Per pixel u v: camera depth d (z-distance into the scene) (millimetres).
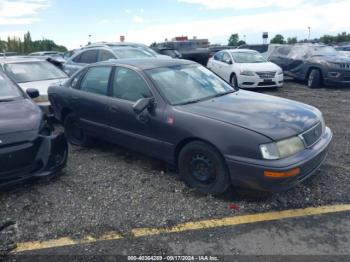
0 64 8000
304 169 3502
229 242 3104
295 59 12961
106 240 3188
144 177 4496
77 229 3363
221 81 5168
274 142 3406
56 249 3082
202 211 3623
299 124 3719
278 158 3395
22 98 4926
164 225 3391
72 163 5082
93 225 3422
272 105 4184
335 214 3500
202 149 3807
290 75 13305
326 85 12414
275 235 3184
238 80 11719
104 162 5094
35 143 4027
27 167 3959
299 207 3652
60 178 4535
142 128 4453
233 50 13297
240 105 4148
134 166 4898
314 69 11914
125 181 4395
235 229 3301
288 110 4035
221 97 4539
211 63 14156
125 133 4742
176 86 4512
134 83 4641
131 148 4805
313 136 3822
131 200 3895
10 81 5285
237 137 3521
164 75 4629
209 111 3947
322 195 3863
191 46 22844
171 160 4246
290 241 3088
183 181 4289
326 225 3316
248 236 3182
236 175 3566
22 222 3514
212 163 3783
